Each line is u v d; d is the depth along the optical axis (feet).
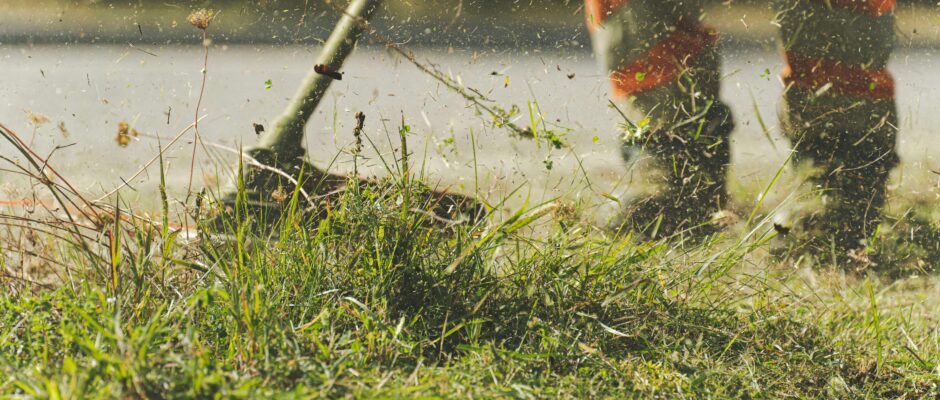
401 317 11.32
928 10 23.70
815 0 17.94
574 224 13.37
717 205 16.40
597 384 10.72
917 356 12.30
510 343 11.82
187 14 26.55
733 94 19.88
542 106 18.81
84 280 11.64
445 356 11.37
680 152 16.90
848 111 17.67
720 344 12.49
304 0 23.02
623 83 17.72
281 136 15.81
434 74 15.66
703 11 17.75
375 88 19.45
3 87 25.63
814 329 13.19
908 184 17.56
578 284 12.76
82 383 8.38
